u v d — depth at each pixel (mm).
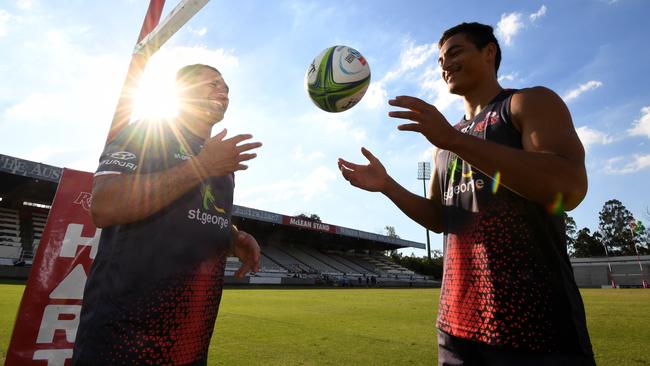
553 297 1420
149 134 1714
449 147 1359
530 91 1566
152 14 2137
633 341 5934
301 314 9469
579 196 1328
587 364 1383
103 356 1451
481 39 1840
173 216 1639
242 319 8180
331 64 2488
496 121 1637
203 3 1785
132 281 1528
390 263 56656
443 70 1923
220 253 1817
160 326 1517
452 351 1627
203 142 1969
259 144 1621
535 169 1277
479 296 1521
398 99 1371
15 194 27984
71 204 2676
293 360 4512
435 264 57281
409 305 12836
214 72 2043
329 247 53000
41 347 2475
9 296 10266
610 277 51406
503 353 1424
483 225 1560
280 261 41219
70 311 2580
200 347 1651
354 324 7719
